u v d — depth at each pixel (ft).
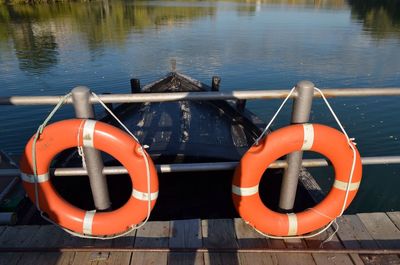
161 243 7.59
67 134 7.03
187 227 8.06
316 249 7.32
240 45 59.36
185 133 14.06
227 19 99.40
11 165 10.71
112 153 7.13
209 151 11.51
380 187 18.43
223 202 11.63
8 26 74.28
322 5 153.28
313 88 7.06
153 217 11.40
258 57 49.70
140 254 7.23
